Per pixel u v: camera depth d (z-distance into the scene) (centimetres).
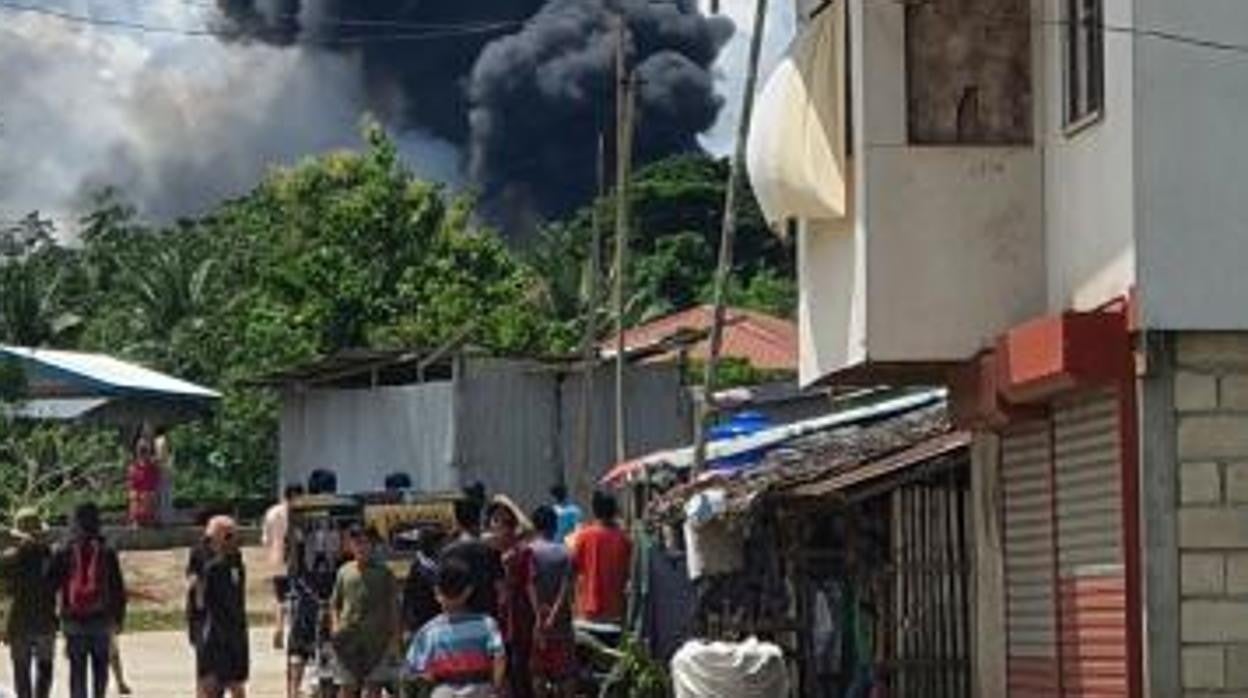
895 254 1928
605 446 4434
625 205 3806
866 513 2266
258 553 5081
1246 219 1705
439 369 4575
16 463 5466
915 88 1934
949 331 1925
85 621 2370
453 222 6750
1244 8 1714
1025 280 1928
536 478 4428
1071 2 1853
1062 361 1722
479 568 2112
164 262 8450
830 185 1991
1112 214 1753
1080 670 1856
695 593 2391
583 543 2348
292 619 2622
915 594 2227
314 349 6384
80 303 8881
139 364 7300
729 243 2745
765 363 6619
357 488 4675
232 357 7219
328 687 2488
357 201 6606
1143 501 1705
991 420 1934
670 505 2633
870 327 1920
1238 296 1702
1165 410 1706
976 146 1933
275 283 6594
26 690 2428
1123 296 1728
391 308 6450
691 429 4456
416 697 2031
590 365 4244
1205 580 1702
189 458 6700
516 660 2186
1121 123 1731
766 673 2031
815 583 2273
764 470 2467
